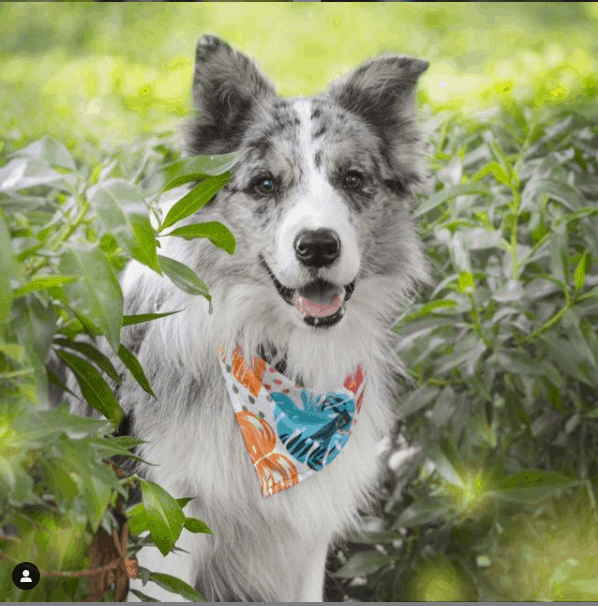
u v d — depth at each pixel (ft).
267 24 41.24
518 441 12.43
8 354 4.86
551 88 14.06
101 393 6.55
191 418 9.93
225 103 10.93
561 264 10.50
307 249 9.38
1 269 4.48
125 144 13.64
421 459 12.11
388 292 11.23
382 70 11.37
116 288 5.37
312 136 10.49
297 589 11.12
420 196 12.81
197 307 10.21
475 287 11.65
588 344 10.73
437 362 10.85
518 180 11.30
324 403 10.43
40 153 5.60
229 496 9.98
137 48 39.45
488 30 43.73
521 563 11.91
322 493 10.37
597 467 12.35
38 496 5.84
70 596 6.58
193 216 10.65
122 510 7.02
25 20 43.24
